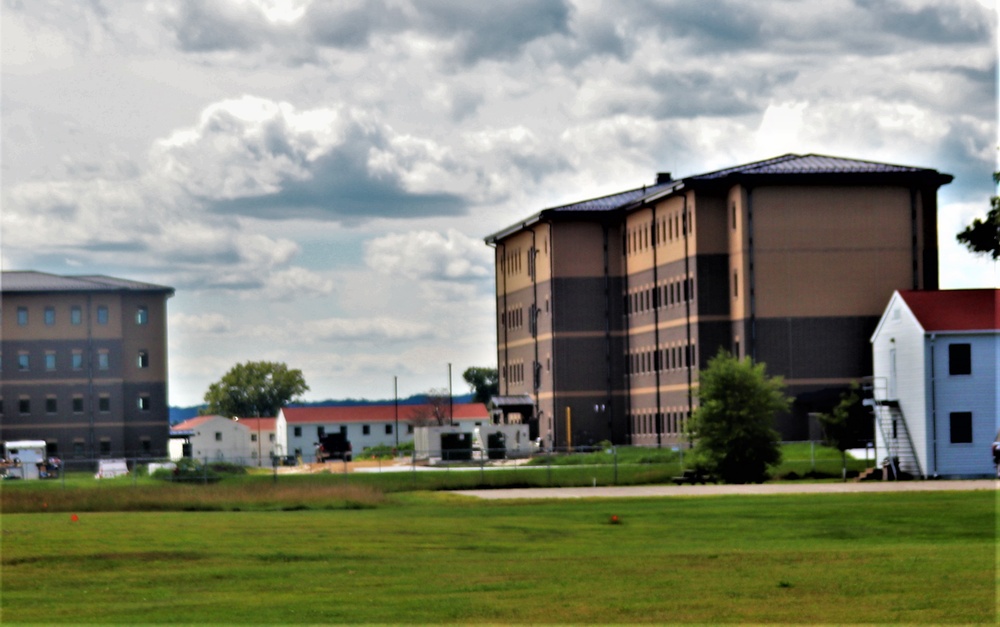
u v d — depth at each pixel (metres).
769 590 46.53
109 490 95.19
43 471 156.25
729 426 111.44
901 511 74.06
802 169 157.12
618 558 55.41
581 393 194.00
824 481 109.94
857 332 154.62
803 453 127.88
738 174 155.62
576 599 45.69
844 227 155.00
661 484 110.50
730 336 161.00
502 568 52.97
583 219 195.25
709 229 162.38
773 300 154.88
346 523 72.19
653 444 181.00
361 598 46.69
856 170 155.50
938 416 110.88
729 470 111.25
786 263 154.88
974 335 110.81
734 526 68.44
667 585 47.97
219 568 53.94
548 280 196.75
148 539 63.16
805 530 65.94
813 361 154.25
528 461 145.88
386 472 119.25
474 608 44.50
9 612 45.50
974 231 116.62
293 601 46.38
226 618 43.72
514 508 82.75
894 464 111.12
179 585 50.22
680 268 168.88
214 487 98.75
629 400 192.50
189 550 58.88
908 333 113.50
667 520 72.31
